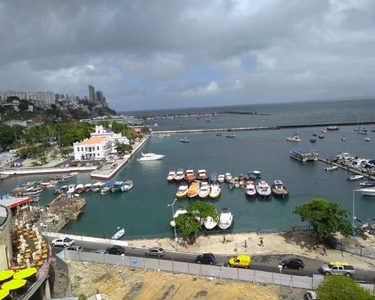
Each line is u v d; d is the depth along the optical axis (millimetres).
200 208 69062
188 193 107625
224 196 107688
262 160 164750
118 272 53156
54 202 104562
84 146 179750
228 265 54875
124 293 47250
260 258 58062
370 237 66000
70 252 58094
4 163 181750
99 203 107938
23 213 90250
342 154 158000
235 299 44188
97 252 58938
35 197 115250
